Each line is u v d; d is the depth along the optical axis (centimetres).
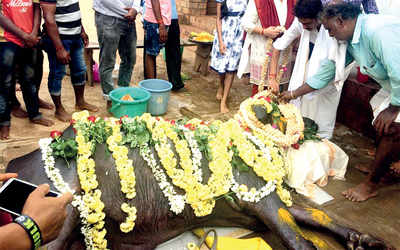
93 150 234
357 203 335
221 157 261
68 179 224
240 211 274
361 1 339
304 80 403
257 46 450
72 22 404
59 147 229
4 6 354
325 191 349
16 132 406
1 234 112
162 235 260
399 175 366
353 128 486
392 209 330
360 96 464
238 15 477
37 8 372
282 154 319
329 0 340
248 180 269
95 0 436
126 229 235
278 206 271
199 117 485
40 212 123
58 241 209
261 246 256
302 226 290
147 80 501
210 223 280
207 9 948
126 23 452
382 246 265
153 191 246
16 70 407
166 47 541
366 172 386
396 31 270
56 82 424
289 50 410
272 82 399
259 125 320
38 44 396
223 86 548
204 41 643
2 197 142
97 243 229
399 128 302
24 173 224
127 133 249
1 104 376
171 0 514
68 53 407
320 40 363
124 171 232
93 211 227
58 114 444
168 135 255
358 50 304
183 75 637
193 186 251
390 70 275
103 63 460
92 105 477
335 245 278
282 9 424
